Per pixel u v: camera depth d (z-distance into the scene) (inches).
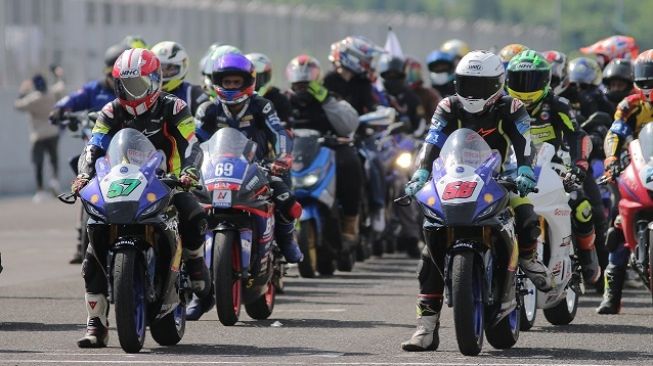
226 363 1326.3
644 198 1585.9
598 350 1438.2
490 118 1396.4
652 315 1743.4
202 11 4355.3
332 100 2218.3
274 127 1701.5
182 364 1315.2
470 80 1362.0
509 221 1364.4
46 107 3767.2
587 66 2085.4
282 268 1806.1
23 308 1785.2
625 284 2082.9
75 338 1513.3
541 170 1556.3
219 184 1583.4
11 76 4013.3
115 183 1347.2
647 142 1614.2
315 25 4768.7
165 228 1359.5
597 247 1908.2
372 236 2479.1
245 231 1604.3
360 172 2249.0
